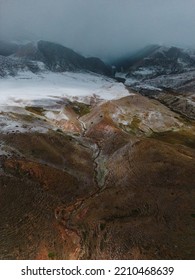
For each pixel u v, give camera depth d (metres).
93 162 122.12
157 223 80.38
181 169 104.75
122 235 76.69
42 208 88.81
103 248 73.88
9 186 94.94
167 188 96.44
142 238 74.75
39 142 123.00
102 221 82.62
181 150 128.00
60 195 96.06
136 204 89.50
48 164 112.69
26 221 83.06
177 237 74.06
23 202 90.06
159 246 71.56
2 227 80.31
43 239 77.25
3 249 73.06
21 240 76.31
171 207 86.31
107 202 91.62
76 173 110.56
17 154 113.38
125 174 107.44
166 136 175.00
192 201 88.19
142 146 121.75
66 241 77.12
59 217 85.62
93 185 104.88
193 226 77.56
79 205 91.75
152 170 106.31
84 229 80.69
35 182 98.62
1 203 88.75
